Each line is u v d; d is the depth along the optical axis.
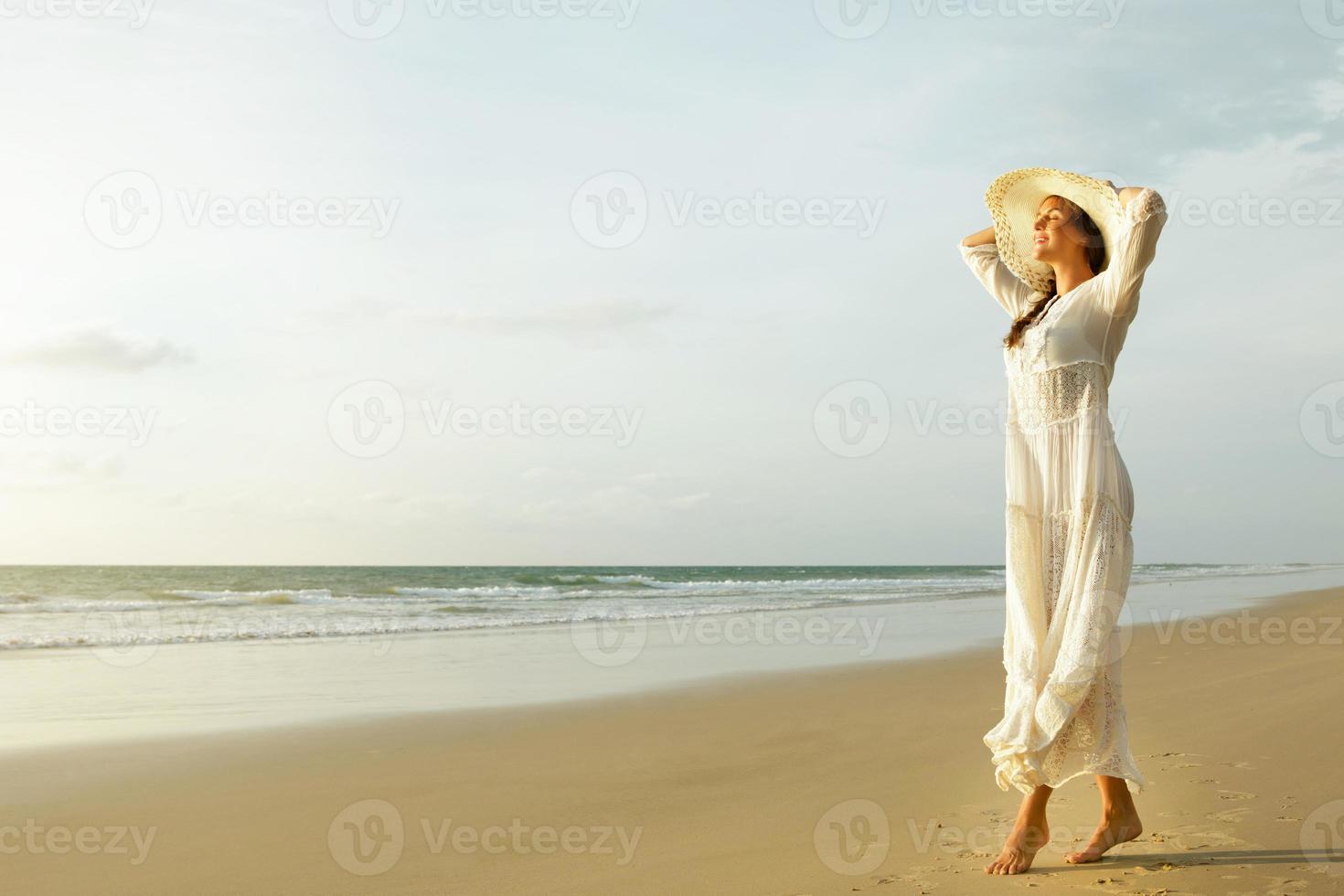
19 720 6.70
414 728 6.26
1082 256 3.30
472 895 2.98
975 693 7.38
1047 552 3.15
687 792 4.35
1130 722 5.19
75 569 56.38
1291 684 6.23
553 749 5.50
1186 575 38.66
